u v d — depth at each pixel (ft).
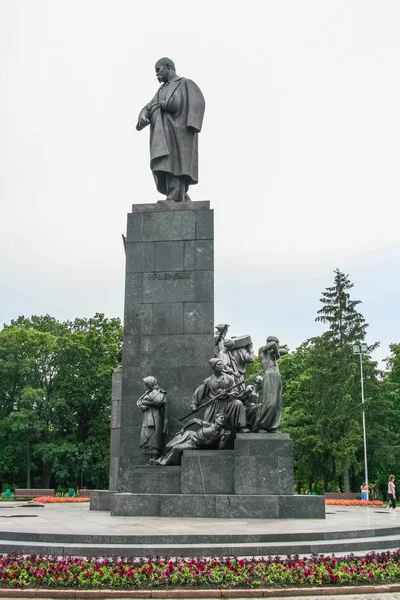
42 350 156.56
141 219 53.57
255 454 43.32
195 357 50.31
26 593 23.40
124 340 51.29
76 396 150.00
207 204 53.47
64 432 158.10
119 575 24.38
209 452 44.29
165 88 56.70
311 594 23.86
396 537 34.60
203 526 35.04
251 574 24.75
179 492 44.37
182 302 51.52
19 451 150.30
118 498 42.88
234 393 46.29
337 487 157.17
